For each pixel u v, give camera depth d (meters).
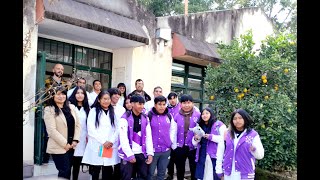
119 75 7.40
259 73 5.75
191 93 8.93
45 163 5.28
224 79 5.95
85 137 4.73
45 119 4.16
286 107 5.29
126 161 4.29
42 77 5.15
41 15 5.03
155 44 7.61
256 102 5.45
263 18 10.81
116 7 6.58
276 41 6.11
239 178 3.78
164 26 7.83
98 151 4.43
